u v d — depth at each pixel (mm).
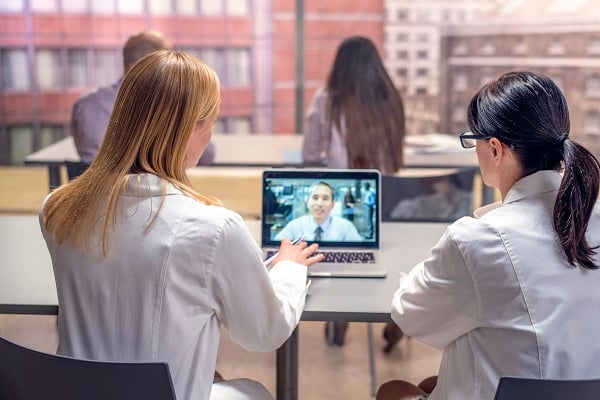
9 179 5355
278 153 3668
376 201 2078
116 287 1494
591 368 1459
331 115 3170
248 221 2416
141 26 5332
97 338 1513
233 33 5379
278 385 2018
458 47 5309
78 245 1508
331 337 3105
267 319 1579
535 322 1431
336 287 1894
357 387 2789
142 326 1489
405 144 3811
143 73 1510
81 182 1557
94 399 1441
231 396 1701
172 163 1538
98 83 5402
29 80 5348
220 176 5516
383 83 3115
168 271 1478
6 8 5219
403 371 2908
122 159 1518
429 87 5422
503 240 1449
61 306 1549
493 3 5168
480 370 1502
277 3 5344
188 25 5344
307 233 2080
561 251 1440
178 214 1497
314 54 5434
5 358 1493
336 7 5340
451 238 1486
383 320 1754
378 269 1985
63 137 5469
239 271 1513
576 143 1431
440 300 1534
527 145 1464
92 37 5324
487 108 1488
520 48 5160
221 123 5504
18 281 1938
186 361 1531
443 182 2826
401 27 5336
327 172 2074
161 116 1497
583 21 4910
